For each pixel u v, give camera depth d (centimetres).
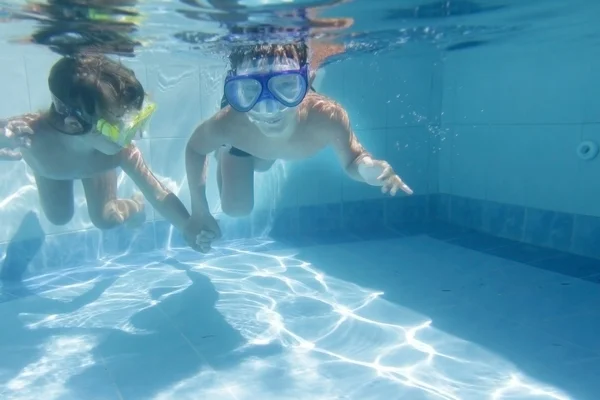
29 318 103
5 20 98
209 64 146
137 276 130
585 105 136
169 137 149
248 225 166
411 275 129
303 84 85
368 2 98
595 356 85
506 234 165
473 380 78
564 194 145
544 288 118
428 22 123
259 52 88
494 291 117
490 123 166
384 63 172
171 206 108
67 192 121
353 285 122
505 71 159
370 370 81
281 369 81
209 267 137
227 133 99
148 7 91
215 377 79
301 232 173
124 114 89
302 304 109
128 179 146
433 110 185
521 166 157
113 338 93
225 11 95
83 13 95
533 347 88
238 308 107
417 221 190
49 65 131
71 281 127
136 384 77
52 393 75
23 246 132
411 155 185
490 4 108
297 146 100
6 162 126
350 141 96
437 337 93
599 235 137
